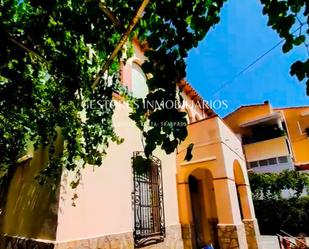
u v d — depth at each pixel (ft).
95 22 8.51
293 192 61.31
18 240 17.93
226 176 26.37
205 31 6.99
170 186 27.35
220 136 28.12
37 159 19.53
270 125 88.33
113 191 19.42
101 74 10.39
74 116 13.92
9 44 8.68
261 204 58.80
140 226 21.09
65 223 15.31
